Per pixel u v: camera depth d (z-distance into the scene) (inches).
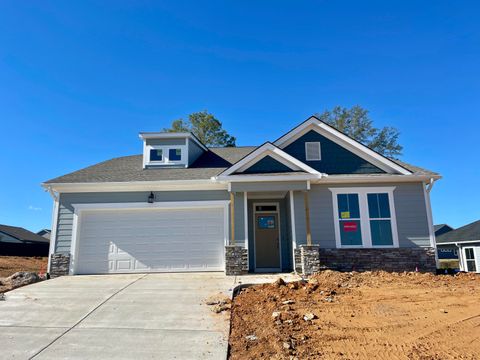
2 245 1040.8
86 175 548.4
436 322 260.4
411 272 456.8
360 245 498.3
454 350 214.4
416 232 501.4
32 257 1010.1
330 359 203.6
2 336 242.1
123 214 508.4
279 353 211.2
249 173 500.4
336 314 277.7
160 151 618.8
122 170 591.2
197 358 207.8
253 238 541.3
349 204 511.8
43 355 212.5
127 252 495.2
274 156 508.7
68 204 505.0
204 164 624.4
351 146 548.4
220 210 507.2
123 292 352.8
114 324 263.6
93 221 506.0
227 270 455.5
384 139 1299.2
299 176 477.7
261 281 393.7
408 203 510.9
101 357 209.6
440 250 1096.8
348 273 434.6
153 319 273.1
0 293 352.8
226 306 298.7
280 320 262.4
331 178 499.8
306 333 240.8
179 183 501.0
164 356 210.5
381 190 515.5
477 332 240.7
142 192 510.0
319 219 505.4
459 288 358.6
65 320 273.1
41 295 343.6
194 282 398.3
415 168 553.6
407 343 225.0
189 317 276.7
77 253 490.0
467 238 917.8
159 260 492.7
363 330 246.1
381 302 308.2
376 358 205.2
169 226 503.5
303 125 556.7
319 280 394.3
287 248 534.9
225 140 1320.1
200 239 498.6
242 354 212.8
